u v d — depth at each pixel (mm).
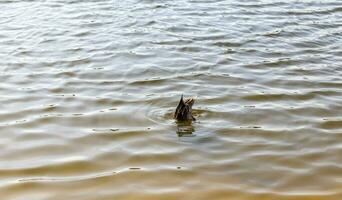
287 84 12422
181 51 14797
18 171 8461
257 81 12578
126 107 10914
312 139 9609
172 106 10969
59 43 15594
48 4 20453
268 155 8992
